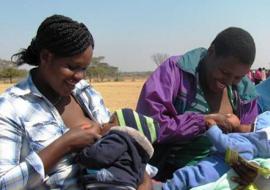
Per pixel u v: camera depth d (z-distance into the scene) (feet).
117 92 40.27
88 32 3.14
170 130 3.94
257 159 3.95
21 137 3.00
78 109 3.43
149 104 4.04
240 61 3.89
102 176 3.06
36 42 3.13
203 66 4.20
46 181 3.03
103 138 3.13
